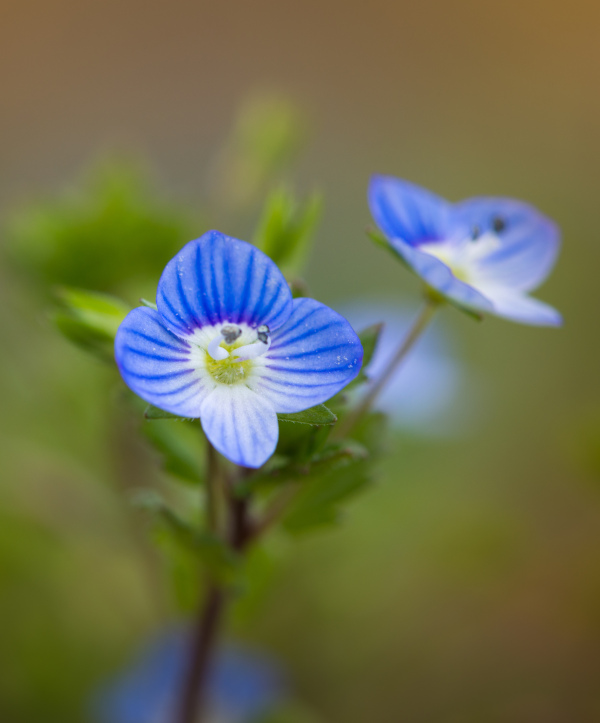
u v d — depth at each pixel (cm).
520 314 9
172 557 9
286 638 12
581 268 17
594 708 12
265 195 12
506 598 13
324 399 8
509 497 15
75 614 12
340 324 8
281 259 9
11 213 11
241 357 8
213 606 9
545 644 13
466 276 9
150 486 11
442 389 12
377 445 9
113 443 11
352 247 18
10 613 11
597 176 20
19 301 11
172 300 8
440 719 12
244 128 11
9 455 11
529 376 16
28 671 11
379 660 12
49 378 11
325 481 9
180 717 9
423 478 12
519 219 9
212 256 8
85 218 10
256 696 11
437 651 12
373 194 9
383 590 12
